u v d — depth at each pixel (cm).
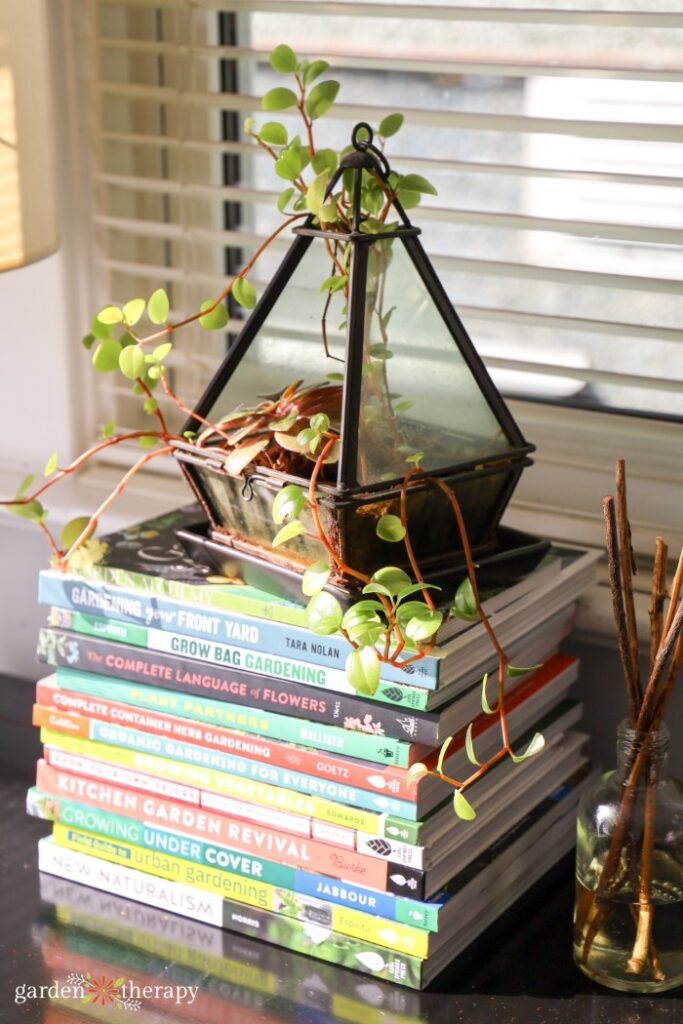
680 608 83
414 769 84
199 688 94
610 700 113
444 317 92
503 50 110
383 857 88
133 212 133
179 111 123
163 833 97
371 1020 86
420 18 109
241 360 98
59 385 135
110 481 135
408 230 90
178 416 136
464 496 93
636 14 101
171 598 94
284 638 90
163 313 98
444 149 116
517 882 99
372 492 85
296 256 95
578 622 110
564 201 112
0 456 141
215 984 89
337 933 91
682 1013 87
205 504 98
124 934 95
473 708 90
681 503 112
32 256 98
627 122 105
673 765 110
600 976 90
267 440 89
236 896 95
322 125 120
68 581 99
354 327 86
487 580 94
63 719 100
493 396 94
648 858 88
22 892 100
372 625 81
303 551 90
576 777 108
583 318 111
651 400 113
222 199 124
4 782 116
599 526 114
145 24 126
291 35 120
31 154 97
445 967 91
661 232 105
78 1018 86
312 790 90
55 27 125
